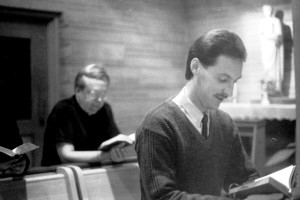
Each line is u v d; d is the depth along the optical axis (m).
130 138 2.16
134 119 5.65
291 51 5.21
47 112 4.75
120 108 5.53
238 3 5.55
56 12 4.86
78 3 5.06
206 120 1.53
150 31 5.80
